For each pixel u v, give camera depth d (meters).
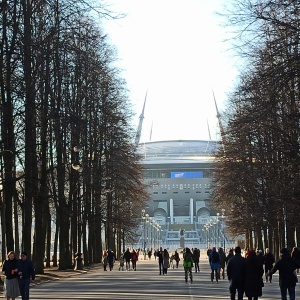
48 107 42.28
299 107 32.00
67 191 68.19
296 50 27.36
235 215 78.12
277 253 64.94
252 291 25.89
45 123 41.47
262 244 83.75
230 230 102.88
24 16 35.31
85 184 67.06
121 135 76.00
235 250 26.91
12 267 28.61
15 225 65.06
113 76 71.31
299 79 28.28
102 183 75.00
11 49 34.22
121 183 79.62
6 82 34.97
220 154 74.56
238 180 68.75
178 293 38.09
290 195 39.53
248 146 60.44
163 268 65.88
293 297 26.77
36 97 39.72
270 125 36.12
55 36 35.00
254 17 26.86
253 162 63.34
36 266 54.38
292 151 35.94
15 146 44.16
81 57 37.81
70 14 34.31
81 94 53.50
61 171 57.69
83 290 40.69
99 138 68.25
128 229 103.06
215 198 97.25
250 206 67.12
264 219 68.44
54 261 79.50
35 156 45.47
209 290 41.00
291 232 55.81
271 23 26.75
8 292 28.50
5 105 37.00
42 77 36.69
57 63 36.75
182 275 64.25
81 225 74.44
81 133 49.12
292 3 26.16
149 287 43.97
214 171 92.00
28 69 35.81
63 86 50.22
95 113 60.44
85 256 79.62
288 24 26.50
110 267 75.94
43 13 36.25
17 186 66.00
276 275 62.59
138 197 97.19
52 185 59.38
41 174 51.09
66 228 66.06
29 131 41.44
